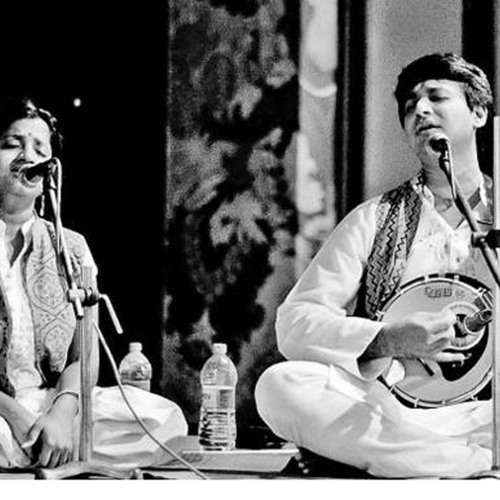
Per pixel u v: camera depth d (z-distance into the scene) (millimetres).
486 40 10992
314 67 11375
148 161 11922
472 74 8586
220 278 11469
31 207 9102
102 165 12039
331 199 11375
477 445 8266
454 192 7562
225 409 9914
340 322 8297
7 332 8938
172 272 11617
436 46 11180
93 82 12117
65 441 8516
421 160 8609
